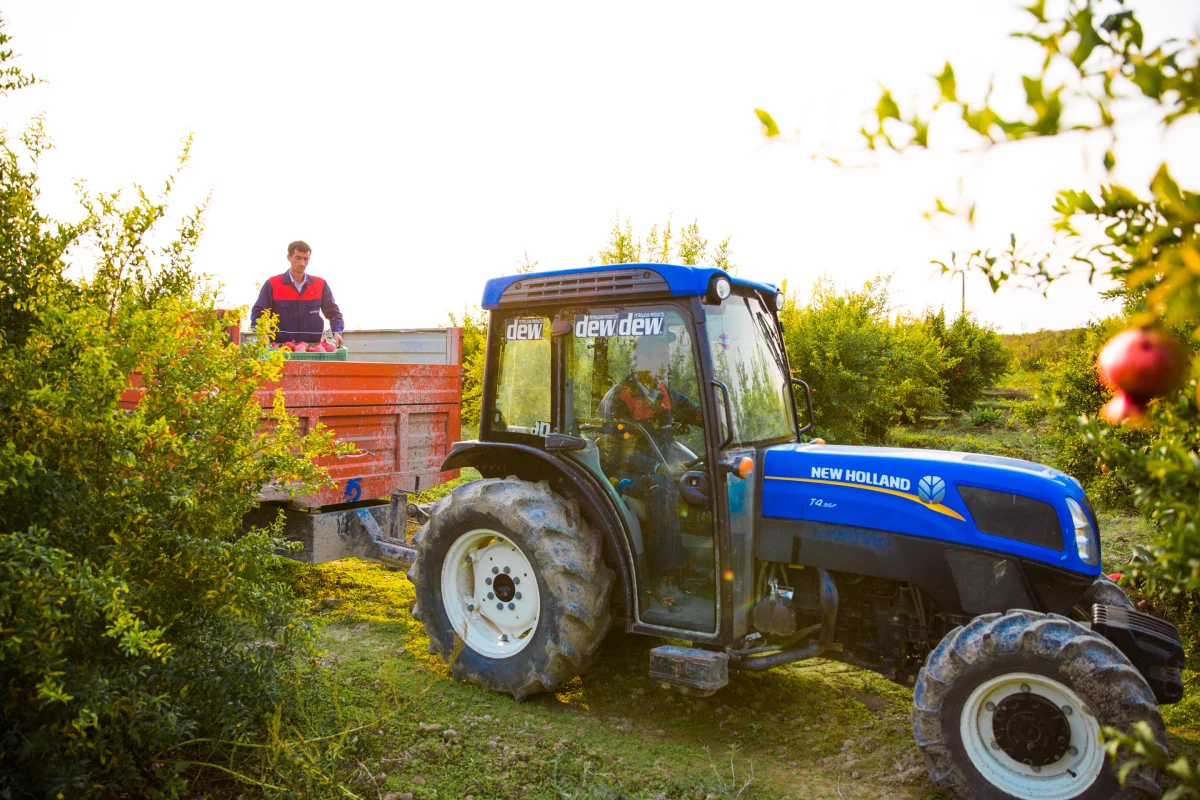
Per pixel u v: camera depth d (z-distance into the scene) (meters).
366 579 5.93
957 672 3.10
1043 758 2.97
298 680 3.48
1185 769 1.06
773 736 3.76
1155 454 1.19
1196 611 4.32
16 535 2.29
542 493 4.03
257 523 5.20
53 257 2.99
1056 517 3.34
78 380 2.64
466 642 4.15
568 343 4.11
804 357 12.02
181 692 2.80
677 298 3.77
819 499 3.74
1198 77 0.77
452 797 3.09
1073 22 0.79
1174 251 0.85
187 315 3.26
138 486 2.72
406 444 5.73
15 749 2.43
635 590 3.85
